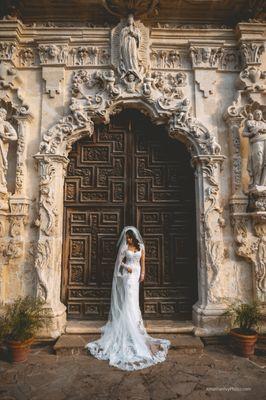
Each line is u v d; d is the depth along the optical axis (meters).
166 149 6.13
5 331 4.49
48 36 5.96
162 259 5.86
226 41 6.14
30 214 5.57
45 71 5.91
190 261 5.85
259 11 5.91
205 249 5.44
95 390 3.69
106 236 5.87
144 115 6.15
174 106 5.80
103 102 5.75
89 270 5.78
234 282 5.50
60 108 5.86
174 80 6.02
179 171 6.07
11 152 5.74
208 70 6.02
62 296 5.70
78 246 5.84
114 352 4.50
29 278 5.40
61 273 5.72
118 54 5.94
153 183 6.03
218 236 5.46
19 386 3.77
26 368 4.24
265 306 5.33
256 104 5.81
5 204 5.39
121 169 6.04
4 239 5.40
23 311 4.71
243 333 4.79
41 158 5.55
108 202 5.93
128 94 5.78
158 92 5.89
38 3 5.99
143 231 5.91
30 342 4.53
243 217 5.53
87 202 5.91
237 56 6.12
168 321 5.59
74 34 6.00
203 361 4.49
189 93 6.00
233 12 6.20
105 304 5.70
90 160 6.04
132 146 6.12
